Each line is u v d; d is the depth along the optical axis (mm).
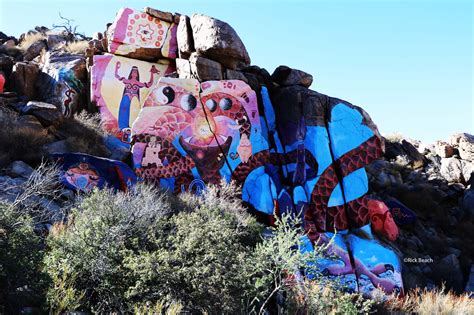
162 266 6254
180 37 17484
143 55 17891
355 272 13391
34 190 8531
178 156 14273
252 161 15070
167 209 9734
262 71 18078
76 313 5262
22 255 5445
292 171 15602
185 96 15008
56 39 21469
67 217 8531
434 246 17031
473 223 19516
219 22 16469
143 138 14148
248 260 6836
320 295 7094
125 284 6184
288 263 6641
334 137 15805
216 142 14828
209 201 10938
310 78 18141
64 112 16141
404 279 13789
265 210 13875
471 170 22500
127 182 11797
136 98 17109
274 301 7383
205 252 6770
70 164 11508
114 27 17734
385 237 15875
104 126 16000
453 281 14656
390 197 19375
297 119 16125
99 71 16984
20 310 5109
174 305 5688
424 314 9750
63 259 6109
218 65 16406
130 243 7062
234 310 6395
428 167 24109
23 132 12086
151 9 18172
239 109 15492
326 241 13961
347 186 15336
